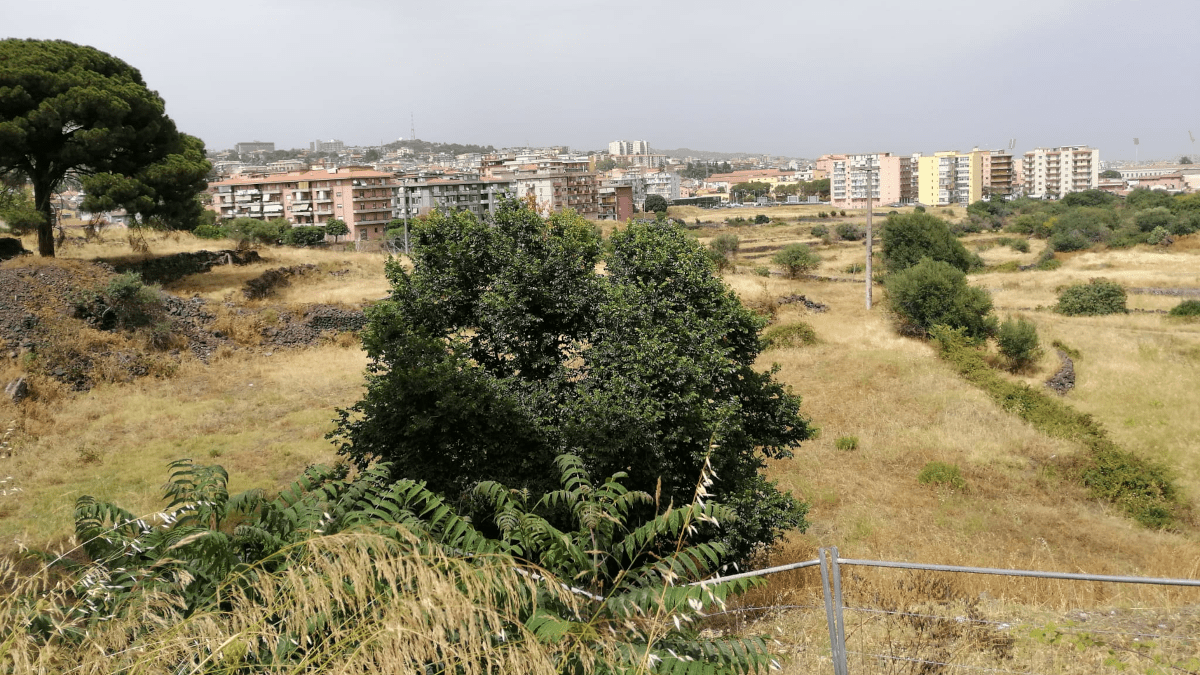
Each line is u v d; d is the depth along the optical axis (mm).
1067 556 14172
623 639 3363
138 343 25547
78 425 19672
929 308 32688
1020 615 7859
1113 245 69000
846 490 17891
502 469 10562
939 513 16453
